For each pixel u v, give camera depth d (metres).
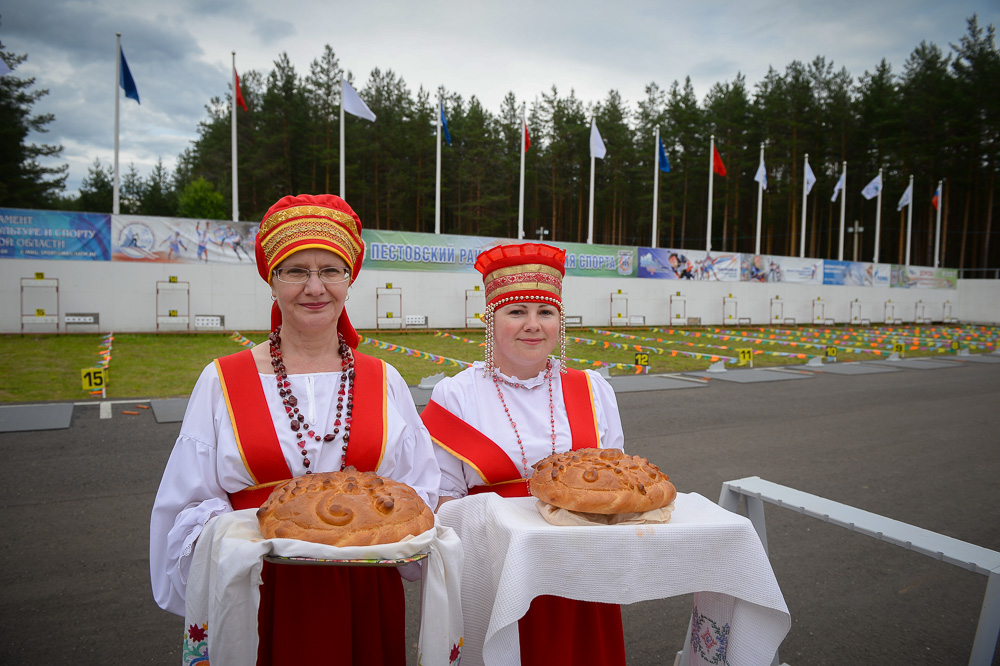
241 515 1.43
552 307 2.14
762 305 27.30
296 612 1.51
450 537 1.44
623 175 41.62
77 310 15.38
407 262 19.30
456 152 39.00
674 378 12.56
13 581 3.35
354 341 1.93
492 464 2.01
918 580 3.73
